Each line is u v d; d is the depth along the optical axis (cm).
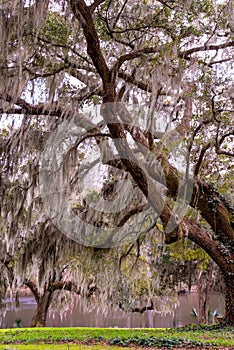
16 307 1555
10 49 812
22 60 804
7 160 975
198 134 978
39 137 1002
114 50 982
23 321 2078
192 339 681
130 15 905
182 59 826
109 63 985
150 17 857
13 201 1028
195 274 1791
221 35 910
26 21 763
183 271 1703
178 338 693
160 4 866
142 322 2081
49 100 912
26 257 1193
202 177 1117
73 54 928
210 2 805
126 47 977
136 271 1485
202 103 920
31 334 901
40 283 1212
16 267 1195
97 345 696
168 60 802
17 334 916
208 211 1002
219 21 838
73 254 1184
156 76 818
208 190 1005
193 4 790
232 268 953
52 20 850
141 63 859
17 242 1199
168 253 1580
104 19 895
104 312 1616
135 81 908
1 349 662
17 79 829
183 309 2430
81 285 1341
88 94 970
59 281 1606
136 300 1655
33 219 1238
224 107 929
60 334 885
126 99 984
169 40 880
